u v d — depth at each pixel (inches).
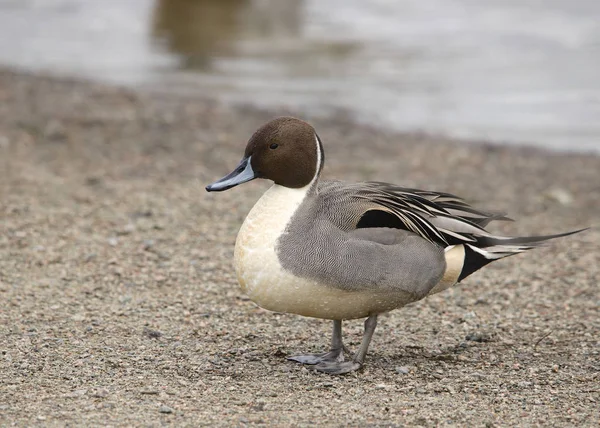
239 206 591.5
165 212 565.3
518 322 410.6
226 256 490.0
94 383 319.0
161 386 319.3
